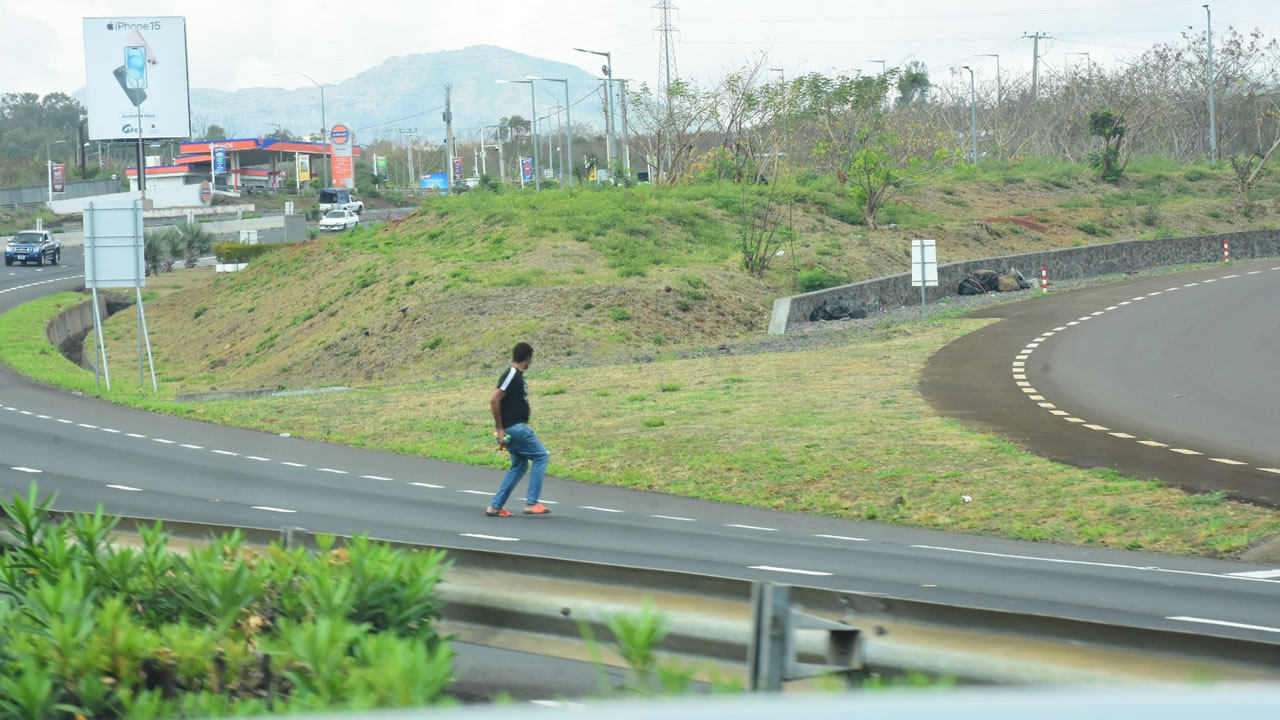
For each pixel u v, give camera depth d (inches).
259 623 272.7
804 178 3580.2
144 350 2576.3
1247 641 200.4
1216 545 682.2
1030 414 1151.0
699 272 2306.8
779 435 1075.3
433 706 188.5
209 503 826.8
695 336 1993.1
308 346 2161.7
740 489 892.6
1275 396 1229.7
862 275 2610.7
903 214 3275.1
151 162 7273.6
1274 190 4148.6
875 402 1248.8
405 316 2103.8
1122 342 1670.8
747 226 2822.3
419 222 3002.0
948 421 1113.4
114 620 243.8
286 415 1357.0
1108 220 3491.6
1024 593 550.3
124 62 4532.5
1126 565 639.1
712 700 76.3
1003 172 4158.5
